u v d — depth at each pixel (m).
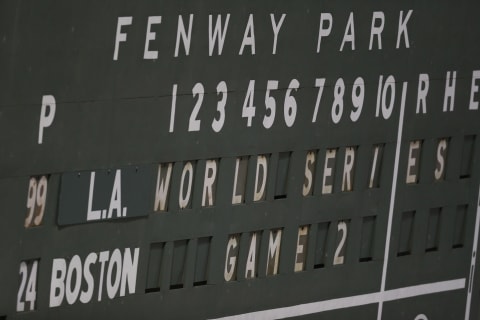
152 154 23.59
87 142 22.59
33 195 22.09
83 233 22.81
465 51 28.94
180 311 24.52
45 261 22.38
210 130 24.42
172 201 24.11
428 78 28.23
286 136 25.69
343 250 27.28
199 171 24.42
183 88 23.84
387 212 27.95
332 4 26.03
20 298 22.16
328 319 27.19
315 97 26.08
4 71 21.33
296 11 25.42
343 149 26.83
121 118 23.02
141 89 23.22
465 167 29.64
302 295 26.56
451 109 28.92
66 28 21.98
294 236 26.25
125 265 23.53
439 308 29.56
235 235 25.27
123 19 22.73
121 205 23.27
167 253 24.17
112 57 22.70
